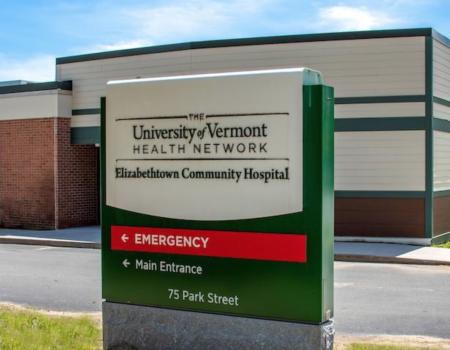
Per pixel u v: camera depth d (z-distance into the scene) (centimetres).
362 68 1752
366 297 1068
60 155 2114
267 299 560
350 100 1761
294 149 549
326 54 1775
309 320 546
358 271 1361
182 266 593
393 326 862
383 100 1744
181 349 593
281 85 553
